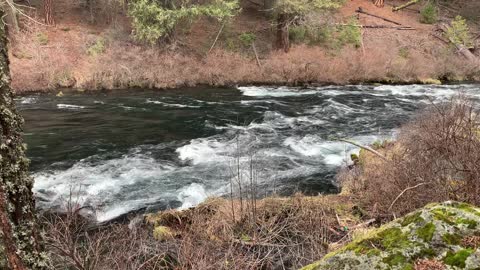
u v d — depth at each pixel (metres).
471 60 23.61
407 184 6.13
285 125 13.05
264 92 18.39
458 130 6.79
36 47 18.45
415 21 28.25
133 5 19.77
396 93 18.42
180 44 21.30
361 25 25.72
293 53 21.38
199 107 15.38
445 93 18.31
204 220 6.55
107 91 17.80
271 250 5.39
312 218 6.29
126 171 9.03
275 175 8.82
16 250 2.12
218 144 11.02
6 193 2.11
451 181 5.88
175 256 5.32
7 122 2.17
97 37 20.39
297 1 20.69
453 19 28.75
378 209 6.44
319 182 8.52
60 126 12.49
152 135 11.85
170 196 7.84
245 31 23.59
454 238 1.73
